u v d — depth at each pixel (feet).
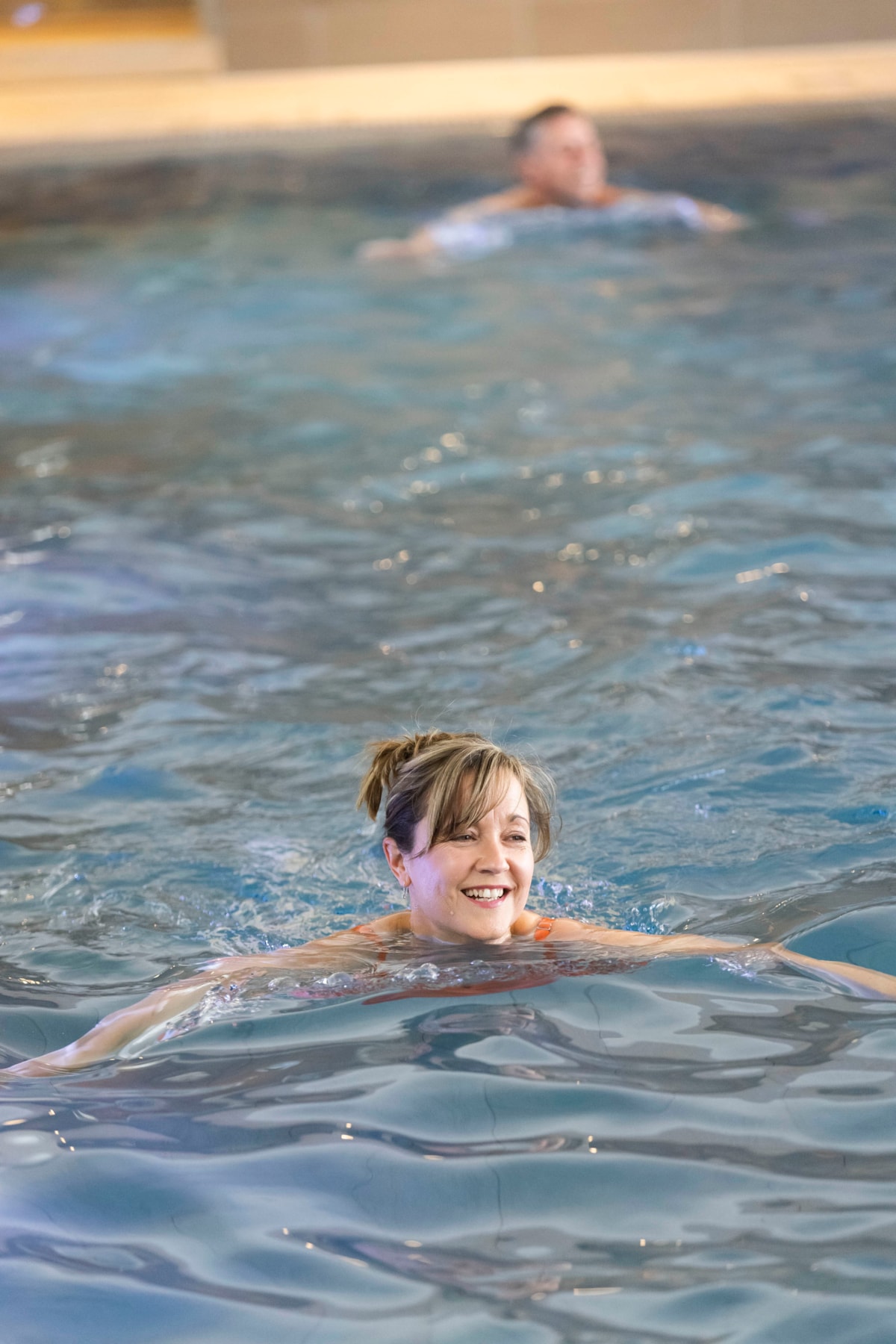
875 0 64.13
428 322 36.52
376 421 29.96
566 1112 9.82
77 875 14.53
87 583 22.57
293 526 24.73
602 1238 8.57
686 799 15.34
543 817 13.55
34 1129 9.95
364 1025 11.16
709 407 29.50
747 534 23.13
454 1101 10.03
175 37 66.13
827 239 41.29
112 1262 8.55
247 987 11.92
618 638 19.80
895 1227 8.57
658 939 12.48
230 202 48.62
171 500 26.13
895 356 31.83
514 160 45.06
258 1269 8.43
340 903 13.94
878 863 13.74
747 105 54.39
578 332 35.04
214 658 19.92
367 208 47.21
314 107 58.54
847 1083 10.09
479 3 64.54
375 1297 8.16
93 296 39.68
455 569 22.65
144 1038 11.19
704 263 39.88
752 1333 7.77
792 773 15.76
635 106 55.42
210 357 34.63
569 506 24.94
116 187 50.78
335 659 19.72
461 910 12.55
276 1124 9.84
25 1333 8.00
